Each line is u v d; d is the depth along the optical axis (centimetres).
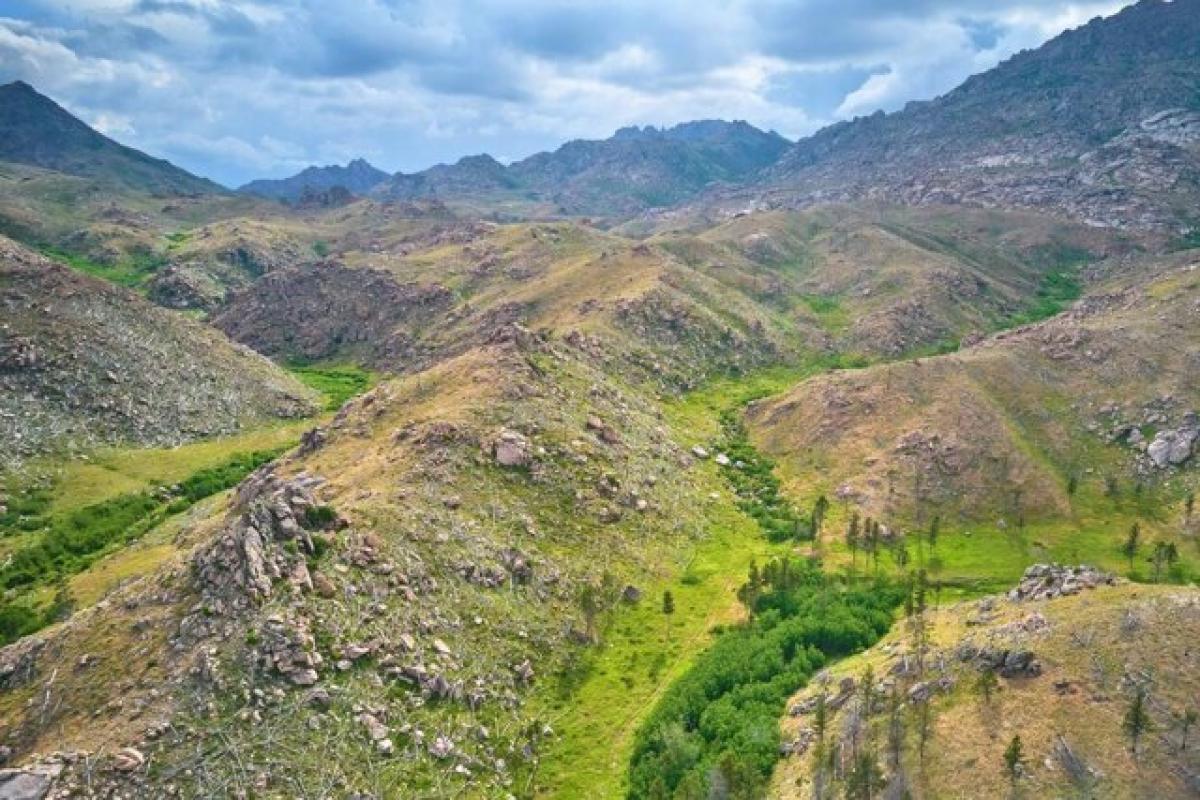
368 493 14138
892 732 9600
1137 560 16525
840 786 9231
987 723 9419
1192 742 8806
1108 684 9488
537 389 18700
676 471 18888
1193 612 10138
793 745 10350
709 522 17425
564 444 16950
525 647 12275
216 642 9994
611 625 13550
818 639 13150
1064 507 18325
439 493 14450
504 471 15712
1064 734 9044
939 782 8944
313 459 17388
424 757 9869
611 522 15788
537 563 13912
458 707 10744
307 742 9350
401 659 10819
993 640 10500
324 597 11050
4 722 9481
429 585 12250
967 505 18475
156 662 9906
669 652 13150
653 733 10994
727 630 13738
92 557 17612
